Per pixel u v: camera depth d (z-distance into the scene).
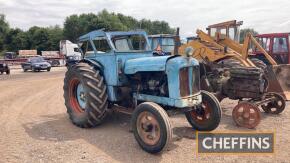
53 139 5.34
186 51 4.89
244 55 8.53
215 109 5.41
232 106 8.23
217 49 9.02
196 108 5.39
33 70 25.38
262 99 6.97
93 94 5.69
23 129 6.01
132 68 5.46
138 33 6.21
